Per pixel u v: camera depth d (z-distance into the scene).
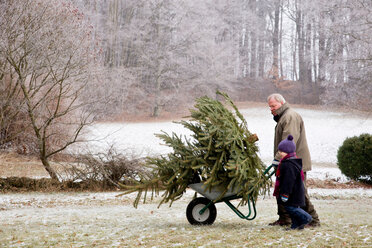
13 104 15.88
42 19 14.92
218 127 6.74
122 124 44.91
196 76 60.94
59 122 16.45
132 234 6.54
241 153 6.66
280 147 6.32
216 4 69.69
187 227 6.93
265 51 86.12
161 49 59.03
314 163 28.69
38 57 14.98
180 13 58.00
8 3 14.55
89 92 16.06
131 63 63.56
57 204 12.11
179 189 6.98
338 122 47.78
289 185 6.19
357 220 7.40
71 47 15.23
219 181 6.70
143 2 63.84
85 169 16.11
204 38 58.88
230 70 63.22
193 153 6.90
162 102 57.31
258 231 6.28
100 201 12.75
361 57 34.28
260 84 78.00
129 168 15.98
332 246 5.11
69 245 5.88
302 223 6.31
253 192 6.77
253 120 50.34
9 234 6.86
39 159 17.56
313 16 59.84
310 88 75.44
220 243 5.49
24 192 14.68
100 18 60.94
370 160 18.33
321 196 14.30
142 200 12.96
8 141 16.86
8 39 14.62
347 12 35.72
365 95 40.28
